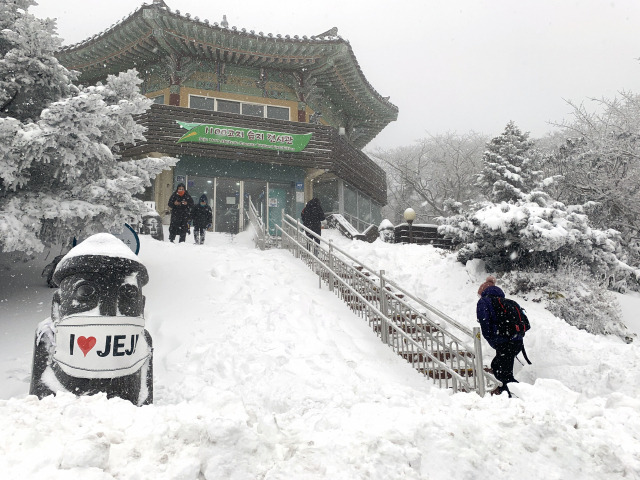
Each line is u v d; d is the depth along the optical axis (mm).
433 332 8094
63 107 7316
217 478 2145
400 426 2641
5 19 8781
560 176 14836
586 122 18250
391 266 11469
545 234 9438
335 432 2641
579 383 5840
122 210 7988
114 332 3816
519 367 6953
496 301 5766
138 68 20719
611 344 6777
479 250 10539
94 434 2275
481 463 2477
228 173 19656
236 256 10570
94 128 7539
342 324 7637
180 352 6422
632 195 14891
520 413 3033
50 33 8734
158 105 18219
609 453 2658
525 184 17031
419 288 10180
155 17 17406
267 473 2205
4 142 7332
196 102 20031
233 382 5707
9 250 7254
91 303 3818
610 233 10859
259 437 2385
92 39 19109
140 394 4156
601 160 15812
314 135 20062
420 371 6492
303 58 20297
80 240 8273
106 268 3887
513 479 2451
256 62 20625
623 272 11328
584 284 9539
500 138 18328
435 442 2539
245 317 7520
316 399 4934
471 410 3174
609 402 3680
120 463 2279
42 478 2018
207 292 8359
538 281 9570
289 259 10812
